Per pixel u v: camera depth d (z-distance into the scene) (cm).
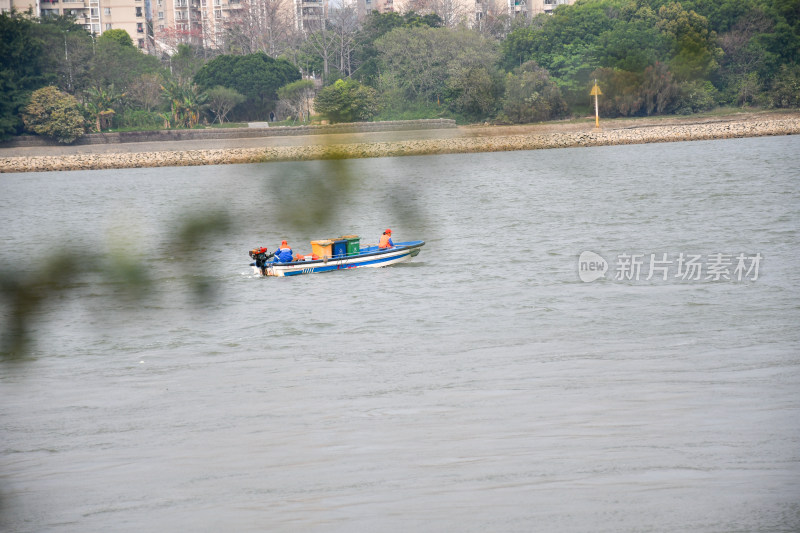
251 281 5341
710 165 12225
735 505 1992
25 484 2312
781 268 4928
